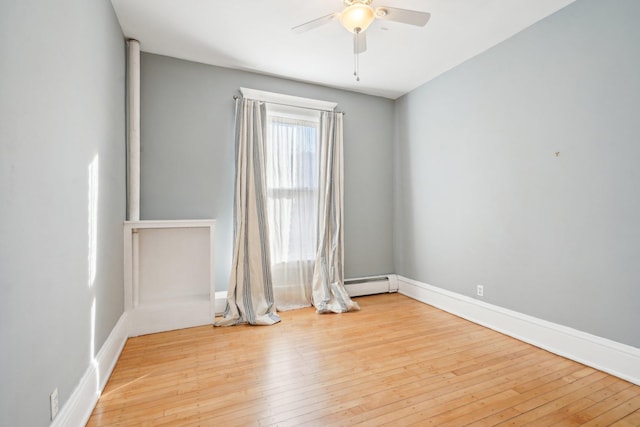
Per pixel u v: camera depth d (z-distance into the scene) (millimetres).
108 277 2129
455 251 3330
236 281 3150
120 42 2584
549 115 2445
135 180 2807
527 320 2586
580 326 2244
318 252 3646
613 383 1961
